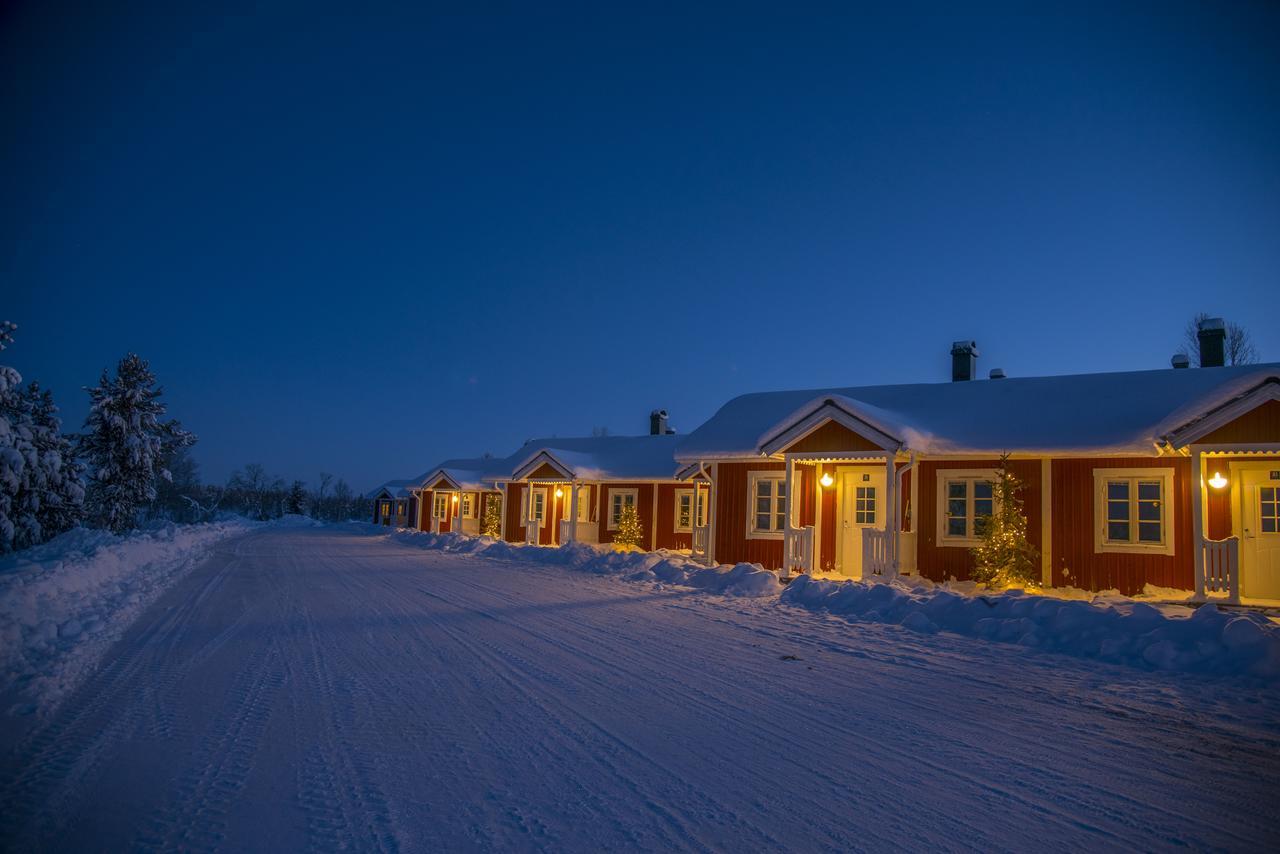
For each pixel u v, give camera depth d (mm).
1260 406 12672
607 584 16297
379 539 40156
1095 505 15562
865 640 9562
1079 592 15352
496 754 5211
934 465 17281
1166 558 14773
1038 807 4355
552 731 5727
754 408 22266
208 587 15172
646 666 8000
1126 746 5457
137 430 34750
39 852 3732
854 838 3932
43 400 27312
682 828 4039
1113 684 7281
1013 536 15305
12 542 23344
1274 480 14234
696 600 13484
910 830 4035
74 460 27562
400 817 4172
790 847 3826
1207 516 14688
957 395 19312
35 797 4410
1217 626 8180
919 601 11211
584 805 4348
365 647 8984
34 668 7430
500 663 8117
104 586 13711
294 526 68188
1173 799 4496
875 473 18406
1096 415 16391
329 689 6957
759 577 14656
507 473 34531
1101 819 4199
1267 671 7387
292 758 5109
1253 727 5949
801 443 17375
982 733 5730
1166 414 15633
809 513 19047
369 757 5137
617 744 5430
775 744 5445
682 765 5004
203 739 5496
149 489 34656
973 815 4234
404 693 6832
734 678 7477
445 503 48719
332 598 13625
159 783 4652
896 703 6574
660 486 30297
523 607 12562
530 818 4164
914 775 4848
